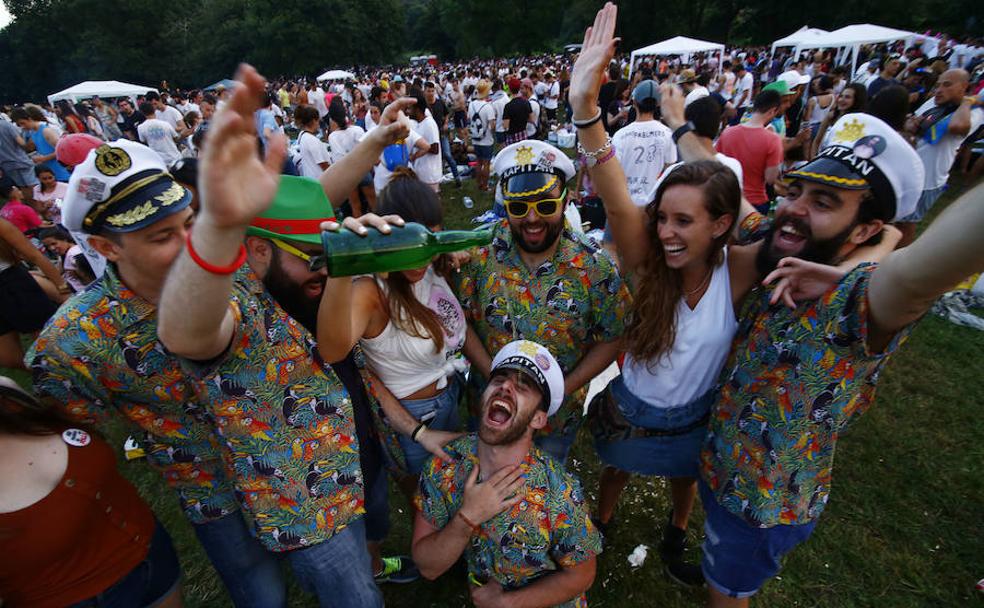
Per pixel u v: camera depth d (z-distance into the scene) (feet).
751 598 7.63
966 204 3.06
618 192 5.41
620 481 7.88
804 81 22.67
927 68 34.35
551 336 6.56
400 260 4.06
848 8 127.13
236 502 5.41
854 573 7.95
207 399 4.54
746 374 5.16
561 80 50.80
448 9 216.13
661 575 8.05
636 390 6.37
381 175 20.15
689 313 5.71
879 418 10.96
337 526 5.28
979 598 7.56
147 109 30.25
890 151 4.20
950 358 12.76
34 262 11.56
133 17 197.16
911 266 3.43
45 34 192.85
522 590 5.55
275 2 193.88
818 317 4.45
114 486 5.07
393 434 6.50
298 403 4.91
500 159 5.87
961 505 8.97
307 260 4.93
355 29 199.00
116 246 4.02
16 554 4.36
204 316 3.28
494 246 6.41
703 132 10.83
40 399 4.63
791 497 5.05
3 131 25.26
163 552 5.66
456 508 5.78
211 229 2.82
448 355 6.49
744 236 6.08
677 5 155.63
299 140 19.16
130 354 4.42
